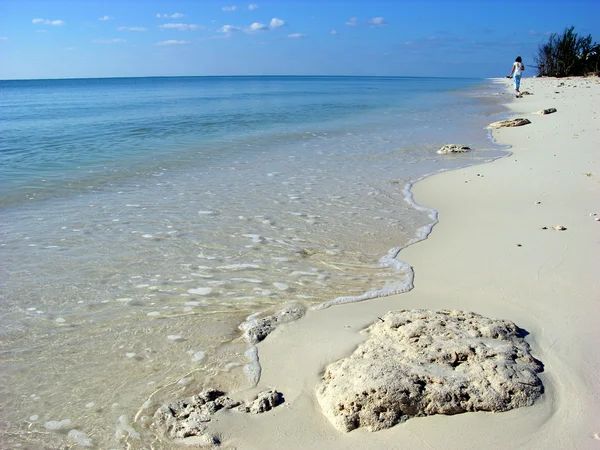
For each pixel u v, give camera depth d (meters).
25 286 5.46
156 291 5.34
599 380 3.57
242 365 4.01
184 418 3.43
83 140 15.94
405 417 3.30
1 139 15.99
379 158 12.61
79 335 4.51
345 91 55.22
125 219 7.75
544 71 56.38
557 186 8.91
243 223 7.52
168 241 6.79
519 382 3.42
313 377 3.79
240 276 5.68
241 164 12.05
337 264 5.98
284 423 3.33
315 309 4.86
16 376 3.94
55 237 6.96
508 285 5.16
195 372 3.94
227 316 4.81
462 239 6.61
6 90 76.25
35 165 11.98
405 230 7.11
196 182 10.18
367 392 3.32
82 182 10.25
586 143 12.88
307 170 11.23
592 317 4.43
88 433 3.33
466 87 62.47
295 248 6.51
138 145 15.01
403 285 5.32
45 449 3.19
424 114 24.55
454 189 9.20
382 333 4.19
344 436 3.21
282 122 21.16
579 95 28.45
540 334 4.19
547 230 6.72
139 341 4.40
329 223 7.48
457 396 3.33
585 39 52.31
